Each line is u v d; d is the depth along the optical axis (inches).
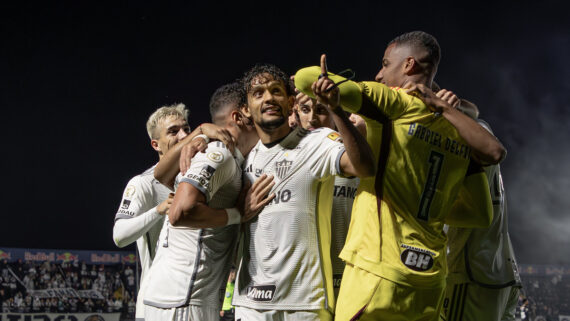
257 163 110.6
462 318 123.6
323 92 85.3
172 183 119.0
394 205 90.9
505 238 127.6
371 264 89.7
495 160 92.2
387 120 91.4
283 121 107.7
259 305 102.4
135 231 133.0
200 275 111.4
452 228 125.6
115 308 399.2
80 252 398.0
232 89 130.6
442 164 93.2
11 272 376.8
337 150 98.7
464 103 122.0
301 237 102.0
